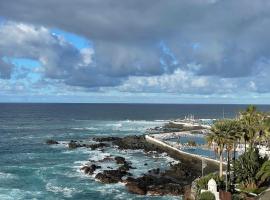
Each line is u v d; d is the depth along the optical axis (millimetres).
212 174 71188
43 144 141500
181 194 73000
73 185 79812
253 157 67188
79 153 121000
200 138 157750
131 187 75562
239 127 67688
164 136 159250
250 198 59594
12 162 104625
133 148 129875
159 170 93375
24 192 74625
